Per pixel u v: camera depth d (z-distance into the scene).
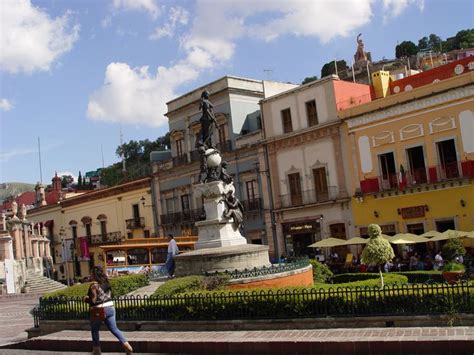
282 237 42.09
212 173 19.33
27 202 93.75
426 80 40.03
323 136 39.44
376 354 9.57
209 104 19.91
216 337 11.37
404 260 30.73
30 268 48.84
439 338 9.30
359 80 78.06
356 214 37.47
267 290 12.25
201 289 14.63
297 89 41.03
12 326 20.56
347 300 11.41
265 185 43.16
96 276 10.91
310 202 40.09
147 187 54.44
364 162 36.91
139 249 33.16
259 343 10.46
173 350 11.29
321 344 9.97
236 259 17.52
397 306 11.02
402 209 34.94
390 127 35.50
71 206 64.69
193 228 49.12
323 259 37.03
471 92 31.53
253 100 47.94
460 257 23.42
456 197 32.41
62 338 13.05
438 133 33.12
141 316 13.45
